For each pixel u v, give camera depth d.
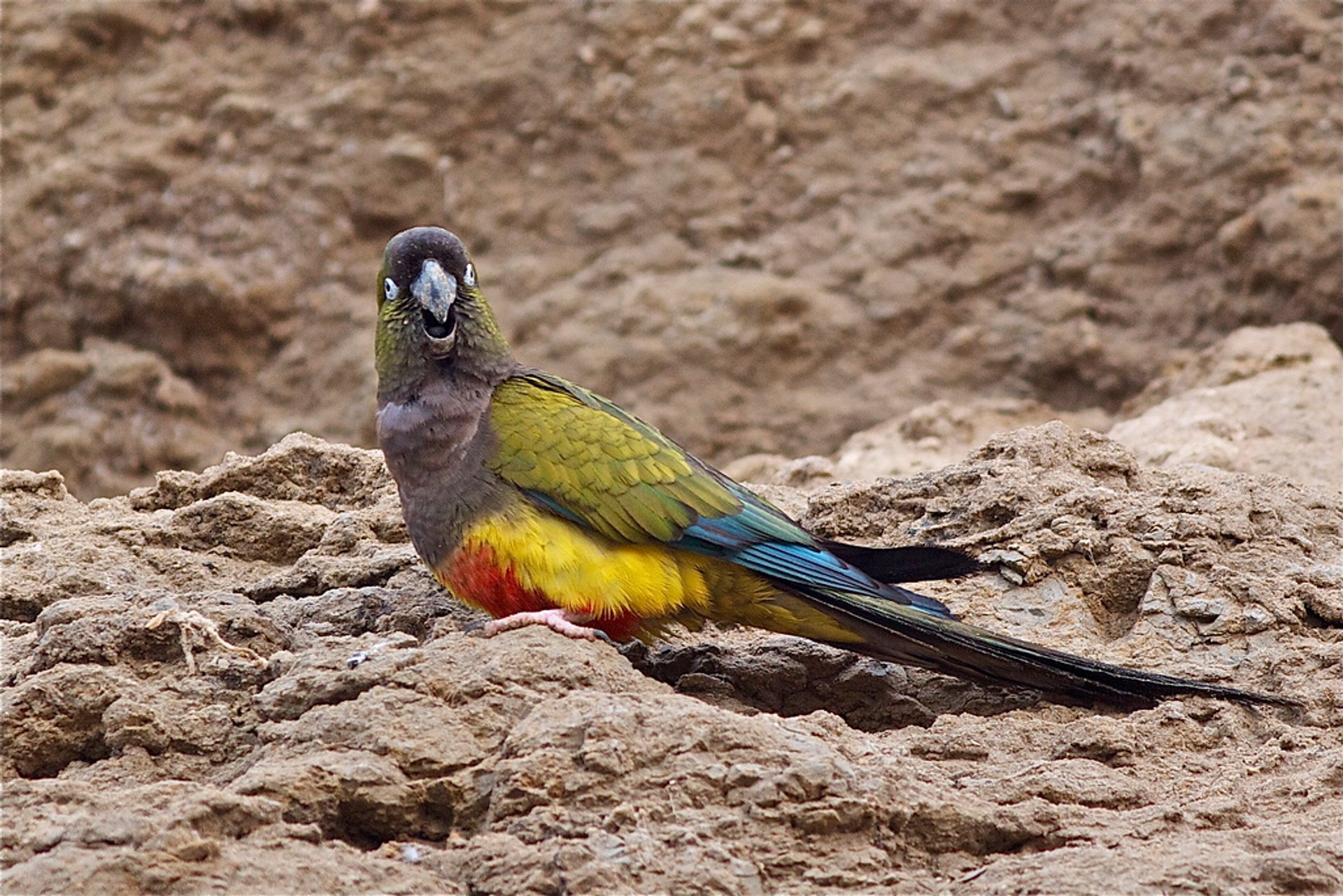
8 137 29.44
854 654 10.05
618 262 27.92
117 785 8.09
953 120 28.55
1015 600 10.52
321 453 12.50
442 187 29.05
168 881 6.62
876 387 26.53
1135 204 26.88
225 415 28.25
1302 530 10.89
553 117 29.12
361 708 7.96
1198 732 8.90
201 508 11.59
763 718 8.15
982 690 9.84
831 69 29.19
